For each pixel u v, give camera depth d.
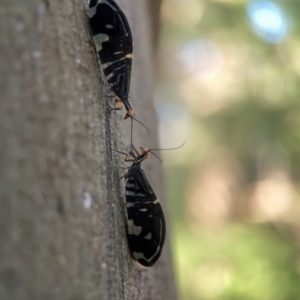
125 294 0.17
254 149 0.56
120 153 0.19
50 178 0.15
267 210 0.57
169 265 0.24
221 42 0.51
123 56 0.17
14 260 0.14
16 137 0.15
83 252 0.15
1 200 0.14
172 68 0.69
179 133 0.74
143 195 0.18
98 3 0.17
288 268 0.40
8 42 0.15
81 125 0.16
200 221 0.71
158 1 0.44
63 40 0.16
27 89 0.15
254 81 0.49
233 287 0.39
